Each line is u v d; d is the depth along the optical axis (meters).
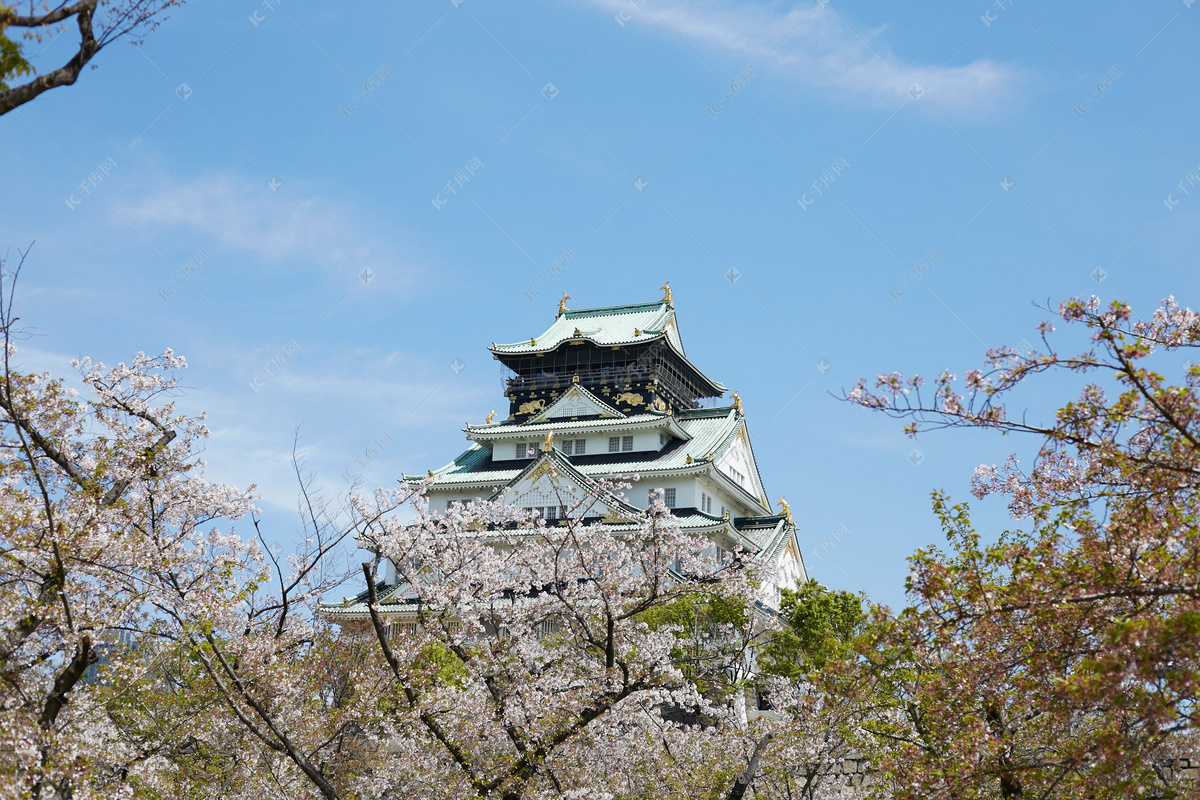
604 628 27.72
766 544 76.19
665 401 90.06
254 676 25.20
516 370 94.12
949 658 20.19
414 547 27.47
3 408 20.53
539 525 29.45
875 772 28.61
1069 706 16.95
